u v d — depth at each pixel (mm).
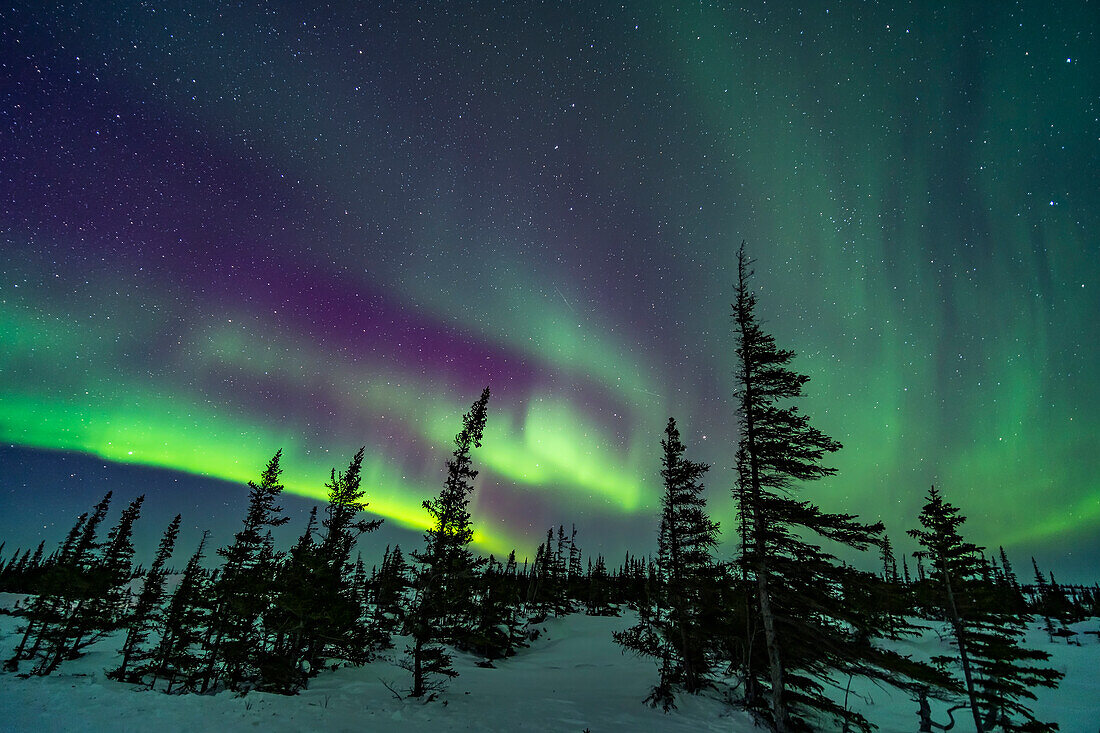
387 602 31062
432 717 16312
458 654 38562
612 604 75688
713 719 19031
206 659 27281
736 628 21859
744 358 19688
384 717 15734
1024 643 55344
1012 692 25562
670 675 22781
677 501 25766
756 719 18672
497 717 16938
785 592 17250
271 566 28953
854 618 17219
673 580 24234
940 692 18734
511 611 53312
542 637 53938
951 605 27500
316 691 20625
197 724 12797
